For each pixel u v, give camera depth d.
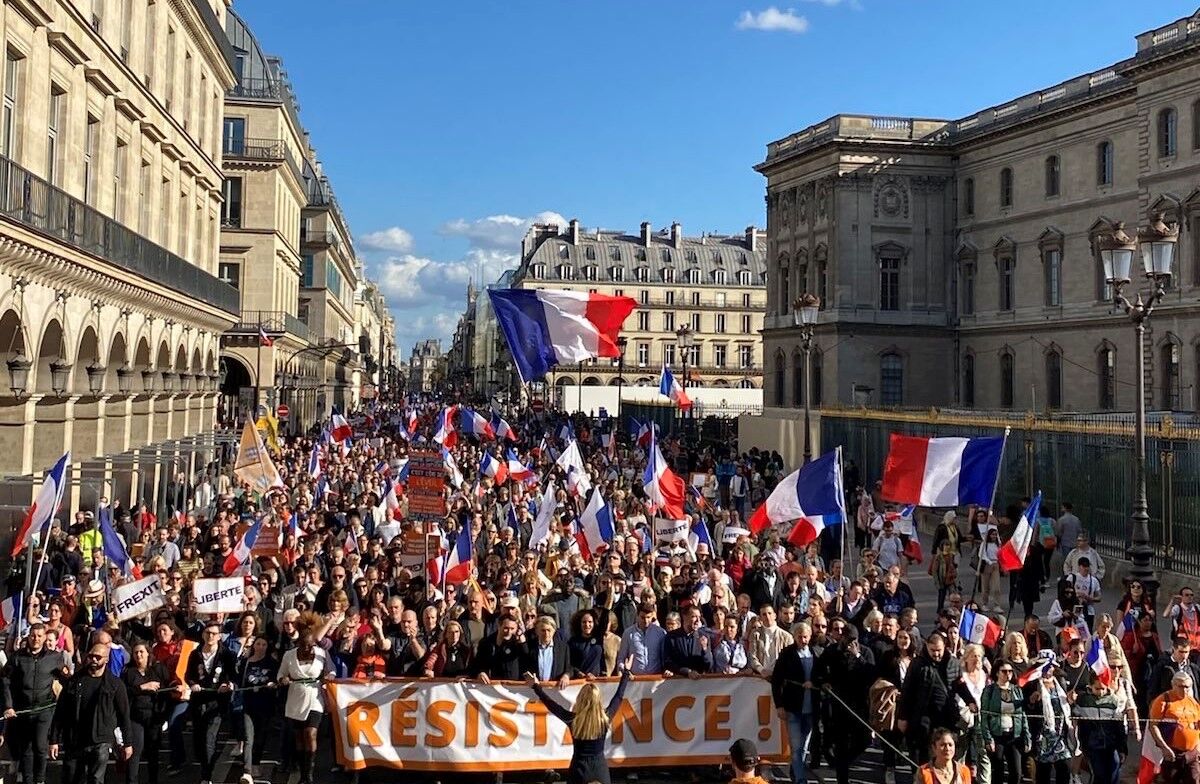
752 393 105.75
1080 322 68.12
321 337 104.62
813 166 81.31
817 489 20.14
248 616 15.34
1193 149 58.50
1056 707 13.91
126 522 26.44
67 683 14.03
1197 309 58.19
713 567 20.22
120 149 37.12
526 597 18.38
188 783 15.26
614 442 48.22
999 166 75.75
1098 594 21.48
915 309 79.31
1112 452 31.64
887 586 19.45
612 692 14.91
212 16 48.69
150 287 37.53
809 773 15.84
